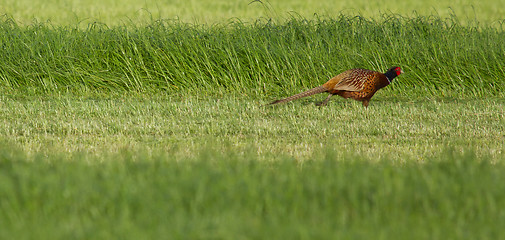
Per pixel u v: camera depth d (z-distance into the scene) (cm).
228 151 2306
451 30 5059
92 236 1374
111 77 4331
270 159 2270
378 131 3000
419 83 4422
